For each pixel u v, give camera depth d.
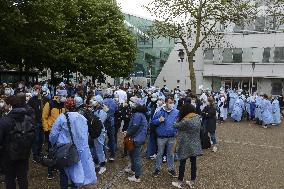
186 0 28.80
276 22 40.69
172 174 9.94
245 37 44.28
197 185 9.48
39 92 10.76
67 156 6.68
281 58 42.72
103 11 35.66
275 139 17.53
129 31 41.09
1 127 6.45
